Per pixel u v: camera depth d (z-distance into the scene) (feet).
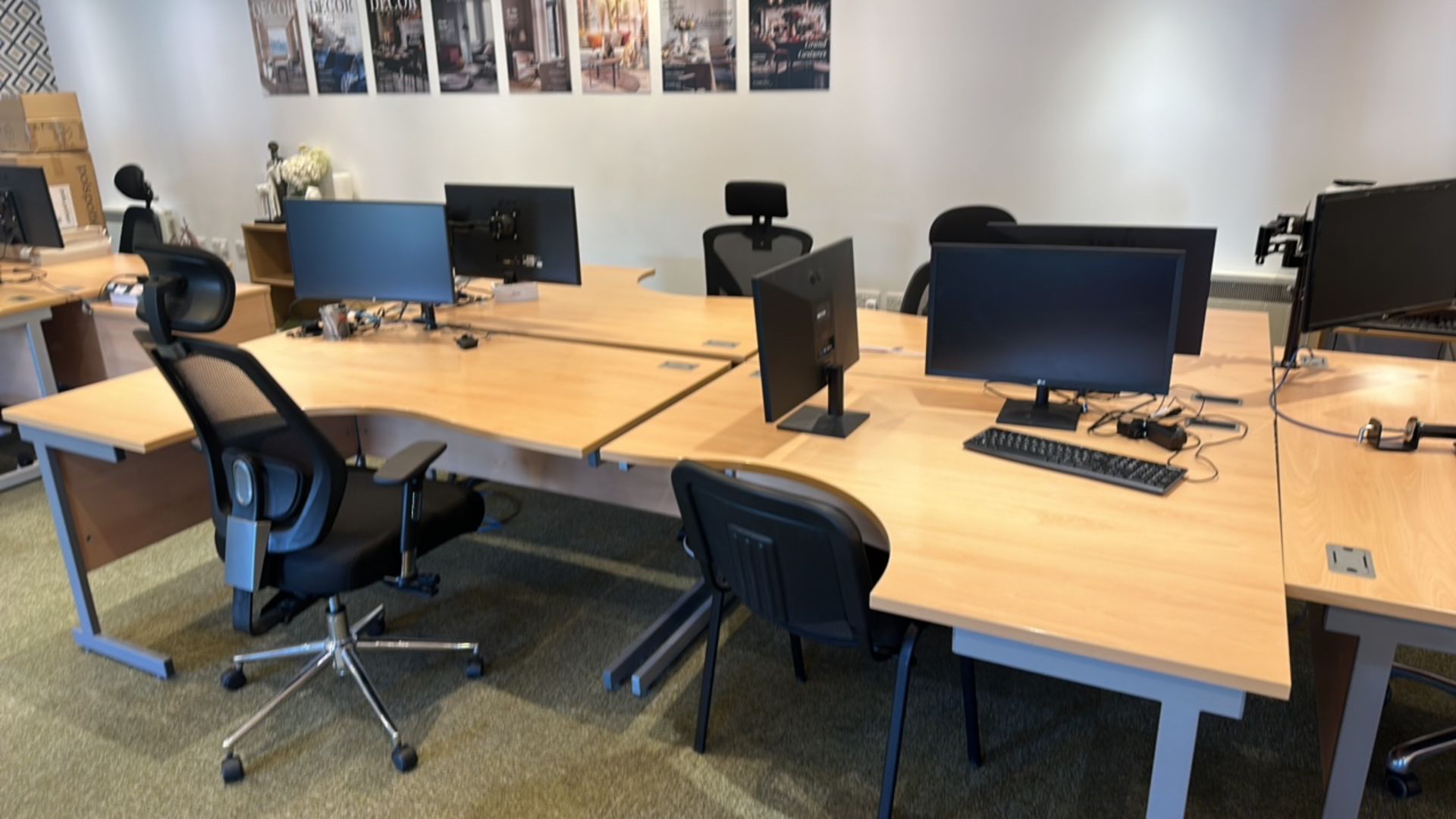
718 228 13.14
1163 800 4.89
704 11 15.52
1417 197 7.95
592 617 9.39
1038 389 7.65
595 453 7.33
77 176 18.70
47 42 22.58
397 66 18.61
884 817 6.25
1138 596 5.00
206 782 7.19
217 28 20.35
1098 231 8.13
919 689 8.15
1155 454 6.89
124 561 10.55
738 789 7.02
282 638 9.11
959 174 14.57
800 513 5.63
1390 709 7.70
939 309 7.57
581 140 17.35
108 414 8.10
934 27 14.07
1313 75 12.20
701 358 9.57
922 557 5.45
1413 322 10.84
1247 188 12.94
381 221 10.20
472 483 10.87
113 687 8.37
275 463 6.84
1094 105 13.43
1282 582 5.11
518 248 11.19
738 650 8.77
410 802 6.95
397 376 9.03
